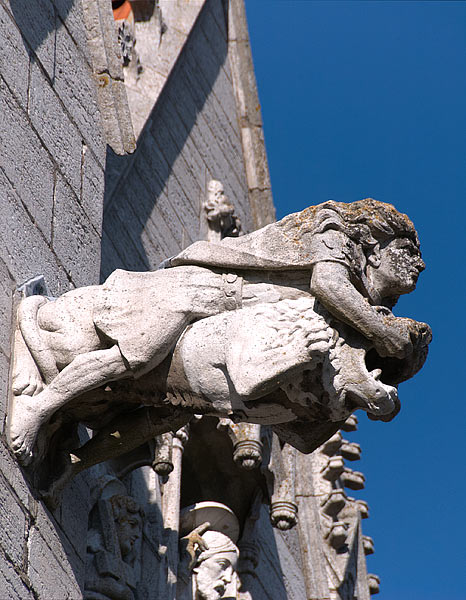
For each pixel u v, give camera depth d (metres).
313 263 15.59
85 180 19.06
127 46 27.12
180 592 21.05
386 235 16.02
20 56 17.67
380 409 15.35
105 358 15.55
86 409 16.23
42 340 15.77
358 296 15.41
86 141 19.47
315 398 15.35
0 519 14.34
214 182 30.56
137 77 27.20
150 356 15.48
